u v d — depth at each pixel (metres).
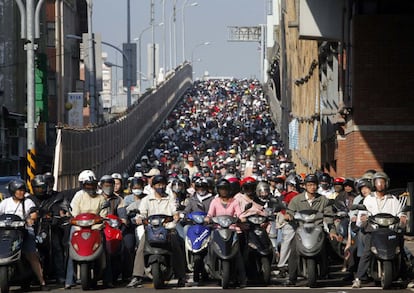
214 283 36.34
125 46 133.38
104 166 93.56
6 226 32.75
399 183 61.81
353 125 60.41
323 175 44.59
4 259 32.12
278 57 169.25
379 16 59.81
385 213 33.44
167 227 34.31
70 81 171.75
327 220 35.53
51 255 36.22
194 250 35.44
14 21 132.12
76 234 33.56
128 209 36.97
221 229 34.34
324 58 79.38
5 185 52.47
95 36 99.44
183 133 171.25
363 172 60.19
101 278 35.06
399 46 59.78
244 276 34.69
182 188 41.16
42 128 106.44
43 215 35.66
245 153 124.44
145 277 37.78
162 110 186.12
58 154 62.22
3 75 131.12
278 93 193.88
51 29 158.62
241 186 36.34
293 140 109.06
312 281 33.94
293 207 35.25
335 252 35.78
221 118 197.88
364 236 34.34
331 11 63.75
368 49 59.94
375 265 33.88
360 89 60.06
